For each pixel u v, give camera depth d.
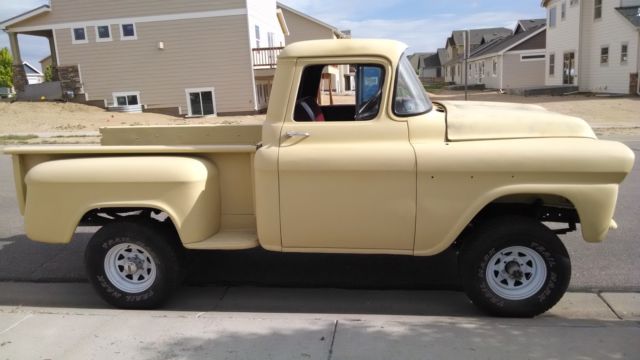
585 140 3.99
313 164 4.07
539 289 4.11
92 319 4.16
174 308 4.68
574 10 32.50
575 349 3.53
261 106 27.77
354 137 4.13
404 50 4.31
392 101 4.11
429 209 4.04
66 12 26.30
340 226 4.16
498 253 4.10
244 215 4.62
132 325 4.04
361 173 4.04
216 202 4.53
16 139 17.88
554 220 4.60
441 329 3.86
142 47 26.28
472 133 4.06
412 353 3.53
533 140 4.02
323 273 5.38
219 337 3.81
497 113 4.24
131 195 4.32
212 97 26.41
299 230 4.21
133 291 4.51
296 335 3.81
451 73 74.19
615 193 3.88
